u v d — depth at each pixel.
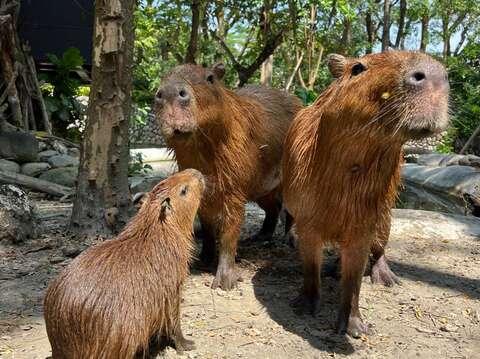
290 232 1.81
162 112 1.26
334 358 1.11
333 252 1.76
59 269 1.52
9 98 3.46
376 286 1.50
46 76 3.97
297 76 5.31
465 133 5.22
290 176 1.22
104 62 1.68
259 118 1.50
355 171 1.06
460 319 1.31
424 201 3.08
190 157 1.38
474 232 1.99
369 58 0.98
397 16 6.72
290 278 1.53
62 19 4.23
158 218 1.02
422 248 1.83
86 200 1.73
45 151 3.30
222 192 1.41
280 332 1.21
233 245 1.46
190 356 1.09
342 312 1.22
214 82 1.33
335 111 1.02
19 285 1.41
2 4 3.52
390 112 0.93
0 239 1.65
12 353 1.09
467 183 3.06
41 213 2.17
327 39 5.27
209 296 1.39
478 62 6.45
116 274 0.94
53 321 0.91
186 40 4.08
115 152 1.73
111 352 0.90
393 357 1.12
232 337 1.18
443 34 7.30
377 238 1.45
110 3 1.65
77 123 4.14
